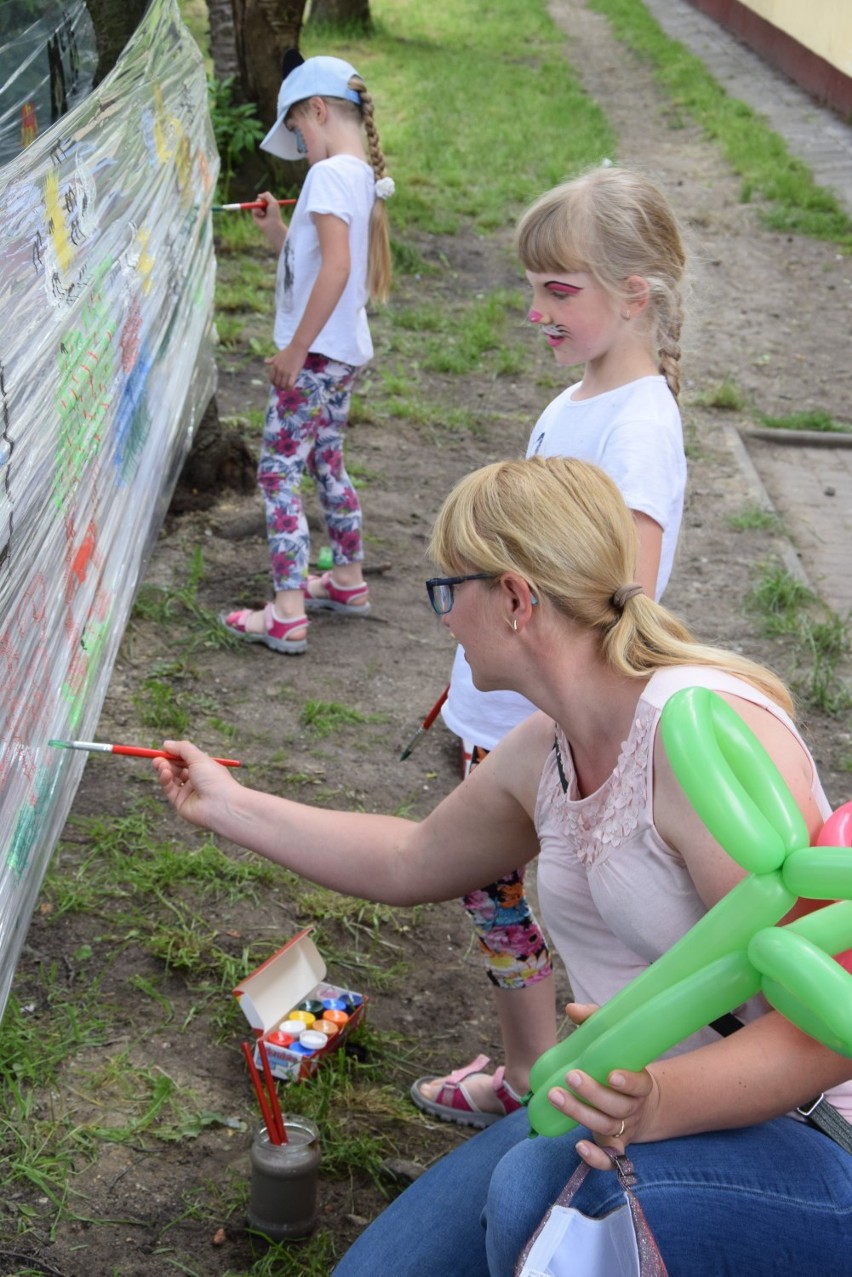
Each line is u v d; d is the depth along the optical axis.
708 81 16.62
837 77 15.16
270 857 2.20
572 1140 1.71
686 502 6.25
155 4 4.08
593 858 1.74
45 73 3.72
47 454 2.35
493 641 1.75
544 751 1.92
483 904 2.49
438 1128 2.68
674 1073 1.58
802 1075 1.58
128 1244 2.32
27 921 2.31
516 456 6.46
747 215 11.36
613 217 2.41
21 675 2.16
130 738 3.84
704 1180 1.59
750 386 7.88
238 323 7.27
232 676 4.30
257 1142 2.35
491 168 11.85
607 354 2.53
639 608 1.73
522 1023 2.58
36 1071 2.65
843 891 1.35
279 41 8.95
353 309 4.25
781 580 5.33
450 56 17.50
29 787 2.24
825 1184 1.62
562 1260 1.56
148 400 3.60
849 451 7.18
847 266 10.25
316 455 4.55
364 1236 1.96
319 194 4.02
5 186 2.10
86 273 2.74
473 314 8.22
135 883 3.21
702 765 1.43
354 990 3.04
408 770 3.97
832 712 4.61
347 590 4.75
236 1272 2.29
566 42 19.56
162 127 3.96
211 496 5.34
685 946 1.47
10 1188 2.41
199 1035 2.81
